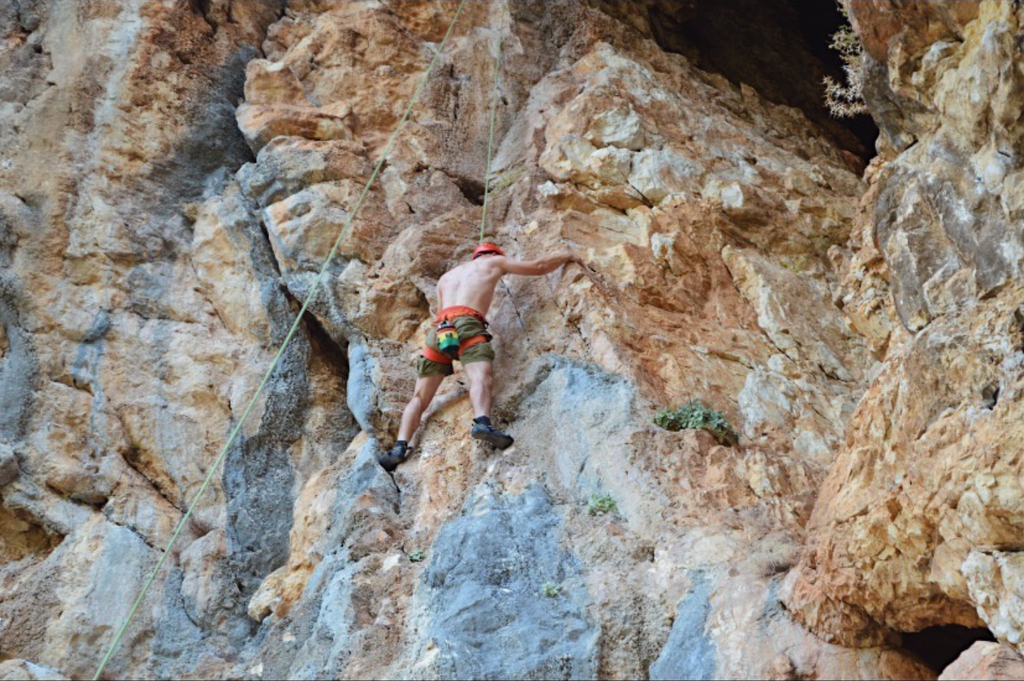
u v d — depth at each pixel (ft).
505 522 25.31
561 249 32.73
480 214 35.55
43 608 27.66
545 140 37.65
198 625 27.99
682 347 31.04
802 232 36.99
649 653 21.95
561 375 29.19
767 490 25.71
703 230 35.14
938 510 19.75
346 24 41.19
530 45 42.16
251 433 31.68
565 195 34.86
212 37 40.34
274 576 28.27
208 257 35.27
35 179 35.06
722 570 22.80
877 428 22.71
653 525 24.68
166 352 33.42
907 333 24.22
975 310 21.35
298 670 23.90
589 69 40.63
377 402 30.50
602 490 26.08
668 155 36.86
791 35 48.16
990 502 18.74
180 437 31.99
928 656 21.66
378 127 38.93
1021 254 20.68
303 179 35.58
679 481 25.72
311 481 30.09
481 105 40.52
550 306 31.30
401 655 23.04
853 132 46.83
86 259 34.09
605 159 35.81
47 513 29.86
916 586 20.56
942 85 22.41
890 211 23.89
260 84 38.91
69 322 32.94
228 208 35.91
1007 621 18.56
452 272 30.53
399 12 42.63
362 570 25.35
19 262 33.50
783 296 34.12
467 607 22.91
